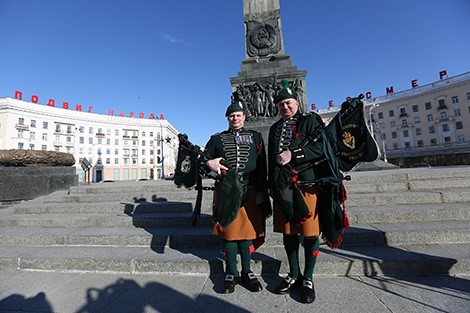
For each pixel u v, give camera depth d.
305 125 2.23
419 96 44.59
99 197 5.16
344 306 1.88
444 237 2.80
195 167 2.52
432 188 4.44
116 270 2.76
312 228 2.01
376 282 2.25
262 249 2.96
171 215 3.97
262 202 2.30
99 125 54.31
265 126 7.61
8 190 6.14
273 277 2.48
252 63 8.40
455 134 40.16
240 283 2.37
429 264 2.35
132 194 5.06
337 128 2.07
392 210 3.37
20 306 2.08
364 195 4.07
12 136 42.78
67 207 4.59
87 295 2.25
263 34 8.66
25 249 3.33
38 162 6.80
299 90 7.74
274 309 1.89
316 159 2.09
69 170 7.38
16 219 4.15
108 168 54.44
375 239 2.87
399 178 5.03
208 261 2.62
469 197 3.78
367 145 1.88
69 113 50.50
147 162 59.75
